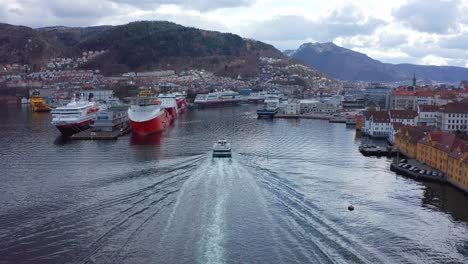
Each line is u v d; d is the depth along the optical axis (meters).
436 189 119.44
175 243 81.31
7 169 140.38
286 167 141.25
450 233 88.19
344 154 168.50
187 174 128.38
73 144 193.62
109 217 93.88
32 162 151.75
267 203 102.00
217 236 84.06
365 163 151.50
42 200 106.00
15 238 83.94
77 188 115.81
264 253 77.75
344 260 75.62
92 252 78.12
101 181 122.56
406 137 167.25
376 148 171.50
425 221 94.50
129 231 86.44
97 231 86.75
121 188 114.88
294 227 88.75
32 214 96.25
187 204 100.81
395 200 108.56
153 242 81.75
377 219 94.75
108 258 76.06
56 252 78.31
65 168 141.00
